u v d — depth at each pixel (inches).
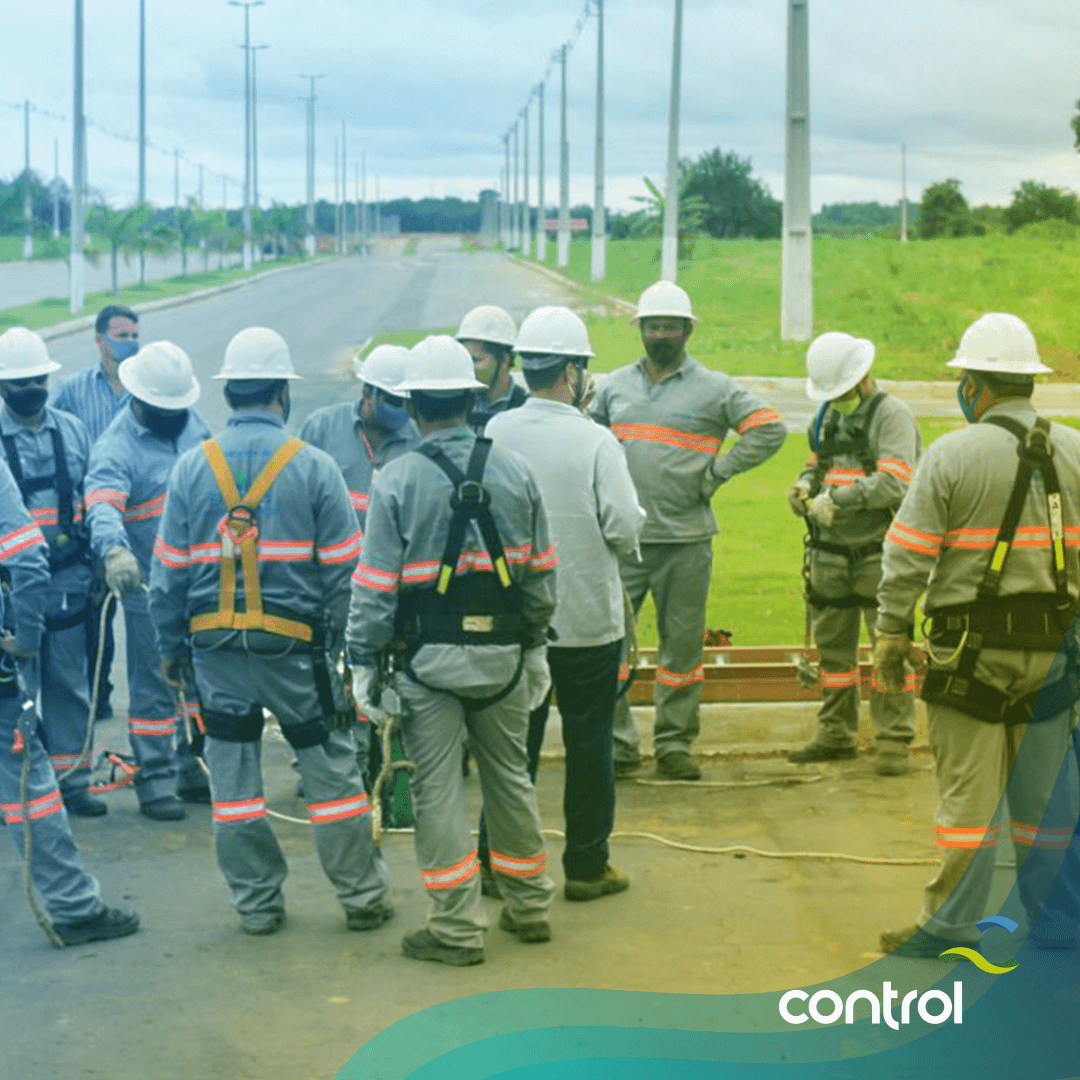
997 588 199.2
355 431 299.0
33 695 229.5
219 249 3208.7
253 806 226.7
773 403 981.8
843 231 4534.9
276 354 231.1
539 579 219.1
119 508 285.0
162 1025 192.4
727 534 546.6
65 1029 191.3
